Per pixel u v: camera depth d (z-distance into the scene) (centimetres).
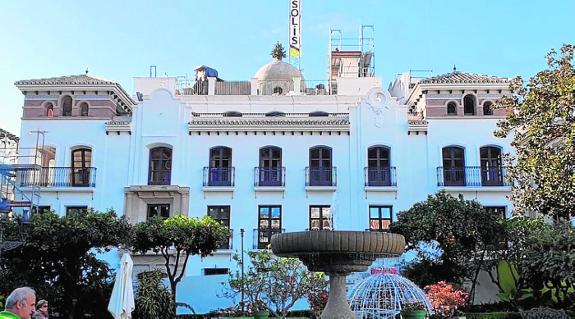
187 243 2477
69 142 3231
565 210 1973
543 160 1956
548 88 2016
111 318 2461
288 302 2528
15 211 3052
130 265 1798
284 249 1161
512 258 2422
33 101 3312
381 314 1680
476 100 3288
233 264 3062
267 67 4253
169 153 3244
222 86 4288
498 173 3170
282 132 3241
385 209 3148
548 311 1780
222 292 2788
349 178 3180
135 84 3991
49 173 3203
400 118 3234
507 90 3262
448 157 3222
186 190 3158
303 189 3170
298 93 3962
